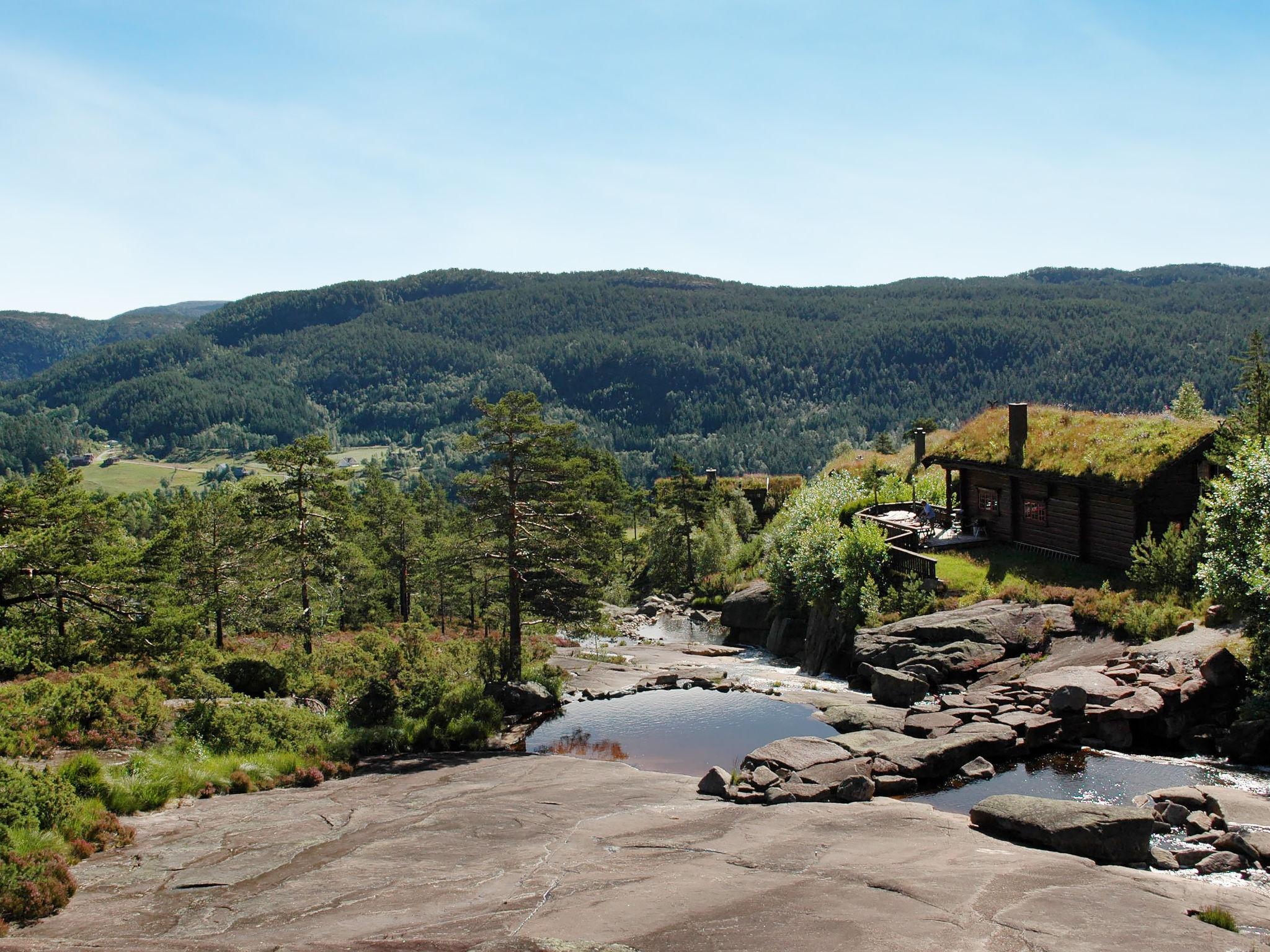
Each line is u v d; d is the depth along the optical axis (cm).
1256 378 4144
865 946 827
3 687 2191
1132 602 2398
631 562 7862
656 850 1231
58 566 2509
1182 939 840
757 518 7306
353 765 2200
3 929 972
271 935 938
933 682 2397
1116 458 2966
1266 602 1850
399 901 1048
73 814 1373
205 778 1794
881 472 5800
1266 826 1268
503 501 3156
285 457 3700
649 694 3034
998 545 3522
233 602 3819
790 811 1427
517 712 2792
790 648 3847
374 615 5328
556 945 849
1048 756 1847
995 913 914
